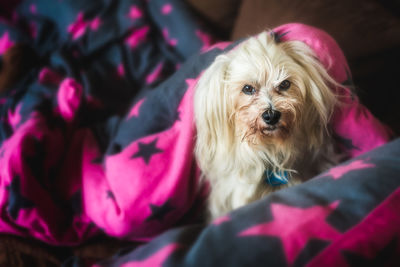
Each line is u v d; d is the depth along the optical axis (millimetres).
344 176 589
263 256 468
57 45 1507
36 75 1295
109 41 1390
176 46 1362
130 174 837
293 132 823
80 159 1010
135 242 964
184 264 495
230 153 888
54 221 893
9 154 866
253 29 1142
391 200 507
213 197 953
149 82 1329
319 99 772
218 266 474
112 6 1444
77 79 1274
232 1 1371
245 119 812
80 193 946
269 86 768
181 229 590
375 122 812
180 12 1344
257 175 879
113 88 1335
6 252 858
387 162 586
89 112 1213
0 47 1533
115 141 982
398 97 1018
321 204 540
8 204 845
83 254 932
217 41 1296
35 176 892
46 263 892
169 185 832
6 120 1167
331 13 1013
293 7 1061
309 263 446
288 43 777
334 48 783
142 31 1406
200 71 878
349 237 468
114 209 848
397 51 975
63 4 1473
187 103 863
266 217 532
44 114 1073
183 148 845
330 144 866
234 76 789
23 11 1612
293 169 883
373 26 974
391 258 457
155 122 907
